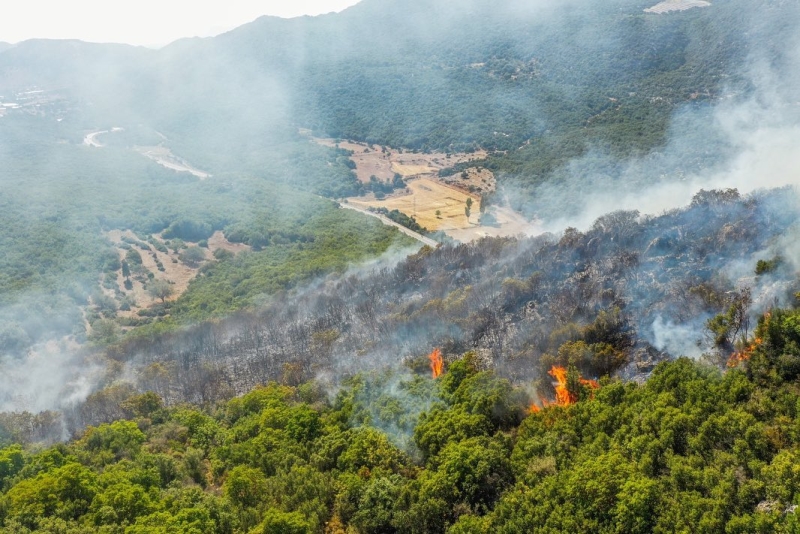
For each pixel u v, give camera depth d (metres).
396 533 45.31
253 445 57.56
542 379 59.09
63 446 60.16
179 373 84.12
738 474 37.62
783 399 41.75
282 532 44.03
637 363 58.94
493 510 43.19
